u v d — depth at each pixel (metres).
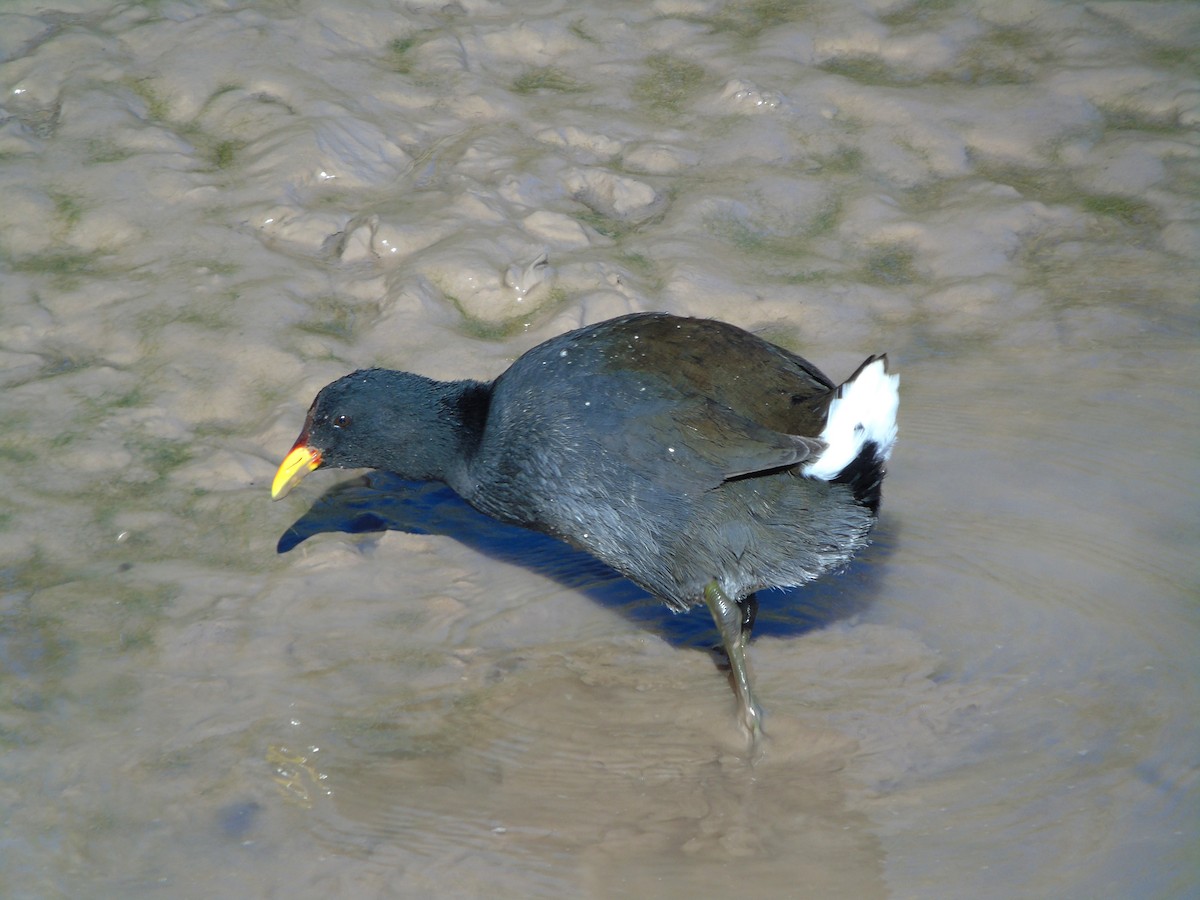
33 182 13.14
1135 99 15.49
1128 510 10.05
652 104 15.30
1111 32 16.64
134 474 10.32
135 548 9.62
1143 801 7.46
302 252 12.84
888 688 8.62
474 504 9.40
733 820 7.52
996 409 11.21
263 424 10.86
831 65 16.30
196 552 9.66
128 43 15.05
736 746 8.17
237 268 12.45
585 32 16.44
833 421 7.95
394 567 9.73
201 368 11.34
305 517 10.17
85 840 7.16
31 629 8.78
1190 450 10.66
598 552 8.81
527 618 9.32
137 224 12.87
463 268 12.34
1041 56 16.33
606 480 8.48
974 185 14.22
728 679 8.84
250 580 9.42
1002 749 8.00
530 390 8.85
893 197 14.10
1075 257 13.23
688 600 8.60
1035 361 11.84
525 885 7.00
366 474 10.90
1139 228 13.61
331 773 7.78
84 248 12.68
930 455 10.70
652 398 8.41
